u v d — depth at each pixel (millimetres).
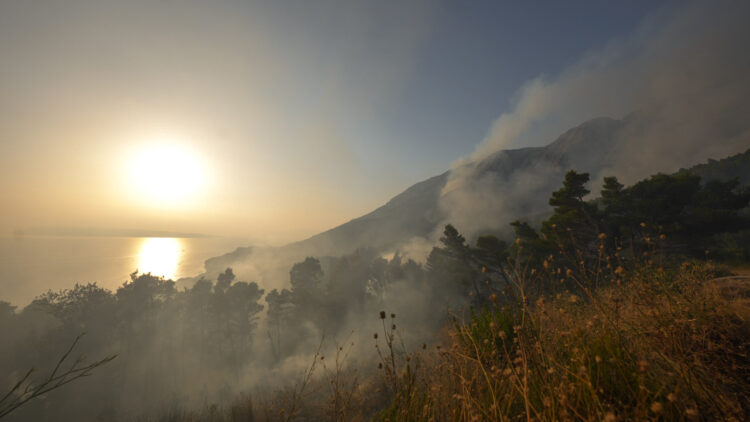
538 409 1937
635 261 2834
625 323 2439
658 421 1641
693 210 20422
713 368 1937
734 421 1556
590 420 1582
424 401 2529
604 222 20875
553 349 2369
